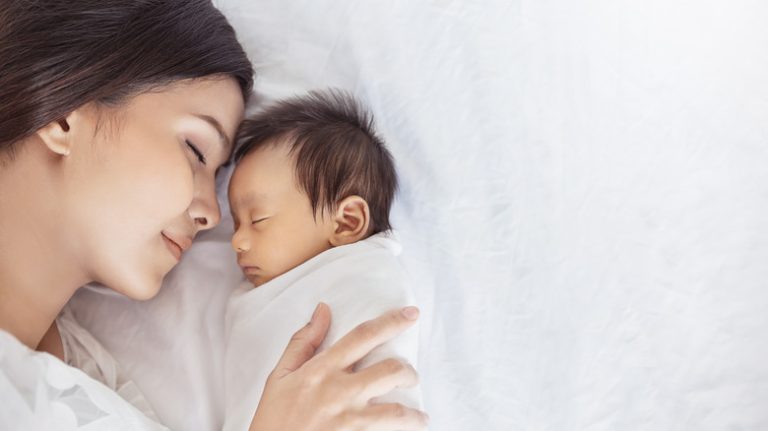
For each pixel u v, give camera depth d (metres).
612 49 1.05
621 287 1.02
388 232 0.97
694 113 1.04
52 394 0.76
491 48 1.04
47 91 0.79
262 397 0.79
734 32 1.05
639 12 1.05
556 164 1.03
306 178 0.94
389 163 1.01
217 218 0.93
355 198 0.94
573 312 1.01
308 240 0.93
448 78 1.05
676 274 1.02
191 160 0.89
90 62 0.80
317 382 0.78
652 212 1.03
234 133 0.95
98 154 0.81
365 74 1.05
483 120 1.04
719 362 1.01
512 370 1.00
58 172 0.82
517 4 1.04
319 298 0.87
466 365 1.00
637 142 1.04
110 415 0.78
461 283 1.02
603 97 1.04
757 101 1.04
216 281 0.99
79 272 0.87
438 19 1.05
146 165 0.82
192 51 0.87
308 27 1.07
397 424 0.77
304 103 1.00
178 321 0.95
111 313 0.98
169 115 0.85
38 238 0.84
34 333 0.87
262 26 1.07
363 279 0.87
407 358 0.84
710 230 1.03
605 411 1.00
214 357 0.94
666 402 1.00
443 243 1.02
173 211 0.84
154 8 0.86
